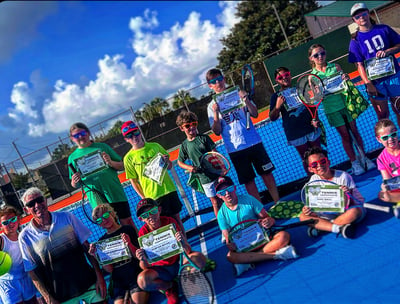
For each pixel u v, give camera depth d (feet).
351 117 15.88
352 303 8.61
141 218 11.22
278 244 11.34
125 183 28.76
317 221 12.17
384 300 8.35
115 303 11.25
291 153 24.27
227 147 15.01
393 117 21.50
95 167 13.84
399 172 12.16
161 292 11.92
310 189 11.94
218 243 14.51
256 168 15.17
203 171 14.33
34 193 11.19
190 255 11.13
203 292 9.97
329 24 85.10
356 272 9.70
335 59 58.80
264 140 28.99
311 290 9.61
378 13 63.52
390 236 10.78
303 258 11.26
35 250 11.32
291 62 58.08
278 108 15.10
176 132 50.06
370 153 17.24
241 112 14.71
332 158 21.15
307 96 14.74
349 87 15.08
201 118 52.95
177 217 14.30
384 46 15.17
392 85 15.70
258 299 10.02
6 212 11.89
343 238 11.61
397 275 9.02
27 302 12.25
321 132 15.51
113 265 11.61
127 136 13.76
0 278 11.84
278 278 10.68
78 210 27.81
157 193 13.83
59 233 11.37
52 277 11.37
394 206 11.81
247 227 11.53
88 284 11.59
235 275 11.67
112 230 11.87
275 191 15.52
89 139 14.16
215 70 14.16
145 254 10.92
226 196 11.56
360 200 11.87
